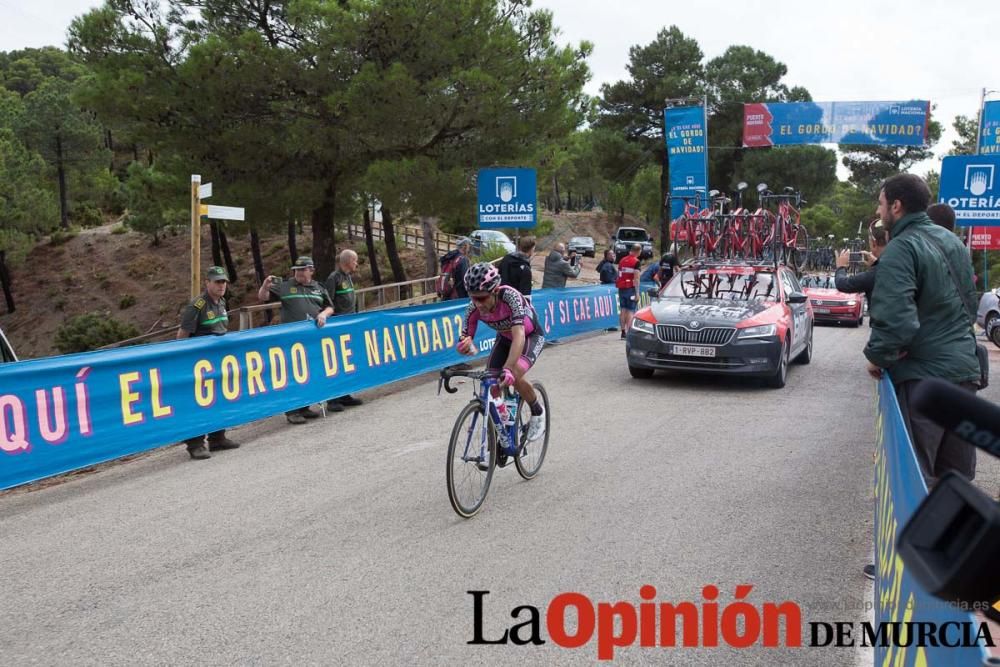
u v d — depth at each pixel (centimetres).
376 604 392
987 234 1905
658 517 517
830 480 600
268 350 811
